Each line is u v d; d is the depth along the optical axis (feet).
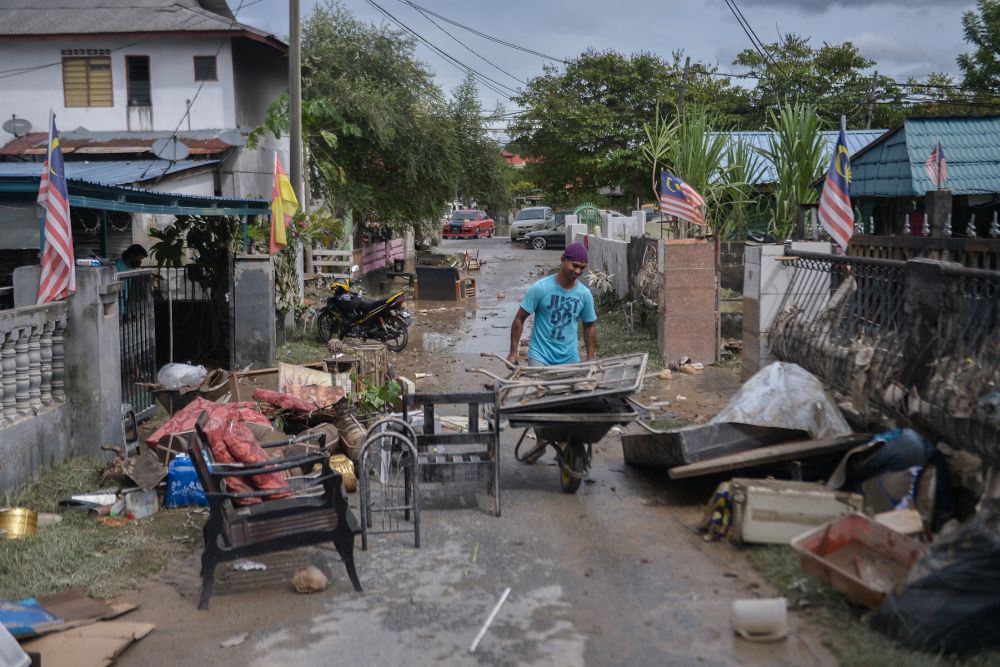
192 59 66.85
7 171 35.88
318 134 74.95
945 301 18.06
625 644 14.32
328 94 79.00
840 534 16.05
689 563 17.76
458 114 97.25
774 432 21.30
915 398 18.45
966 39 107.04
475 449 27.84
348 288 50.03
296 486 20.13
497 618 15.47
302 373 30.76
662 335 42.22
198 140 60.90
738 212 55.57
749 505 18.04
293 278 51.37
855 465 19.35
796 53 128.88
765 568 17.06
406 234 109.19
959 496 18.11
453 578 17.39
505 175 103.81
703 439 21.20
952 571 12.81
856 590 14.35
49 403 24.20
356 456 24.95
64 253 23.79
